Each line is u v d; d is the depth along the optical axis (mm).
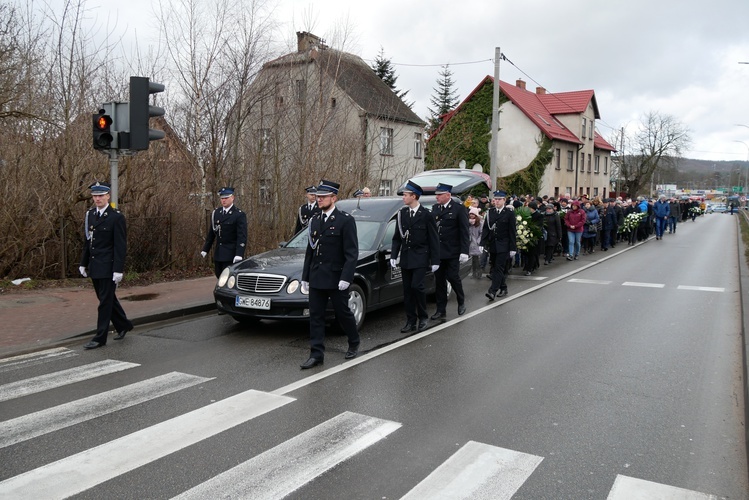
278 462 3965
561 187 41062
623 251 20141
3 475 3768
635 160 67312
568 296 10805
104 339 7137
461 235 8773
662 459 4059
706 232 31531
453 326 8242
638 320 8633
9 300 9359
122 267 7098
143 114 8117
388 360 6504
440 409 4992
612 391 5477
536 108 41719
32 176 10984
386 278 8414
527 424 4668
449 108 59156
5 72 10719
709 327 8164
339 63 17688
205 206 14039
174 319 8773
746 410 4871
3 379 5805
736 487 3672
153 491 3564
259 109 15461
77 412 4895
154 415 4828
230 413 4871
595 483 3703
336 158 16828
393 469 3875
